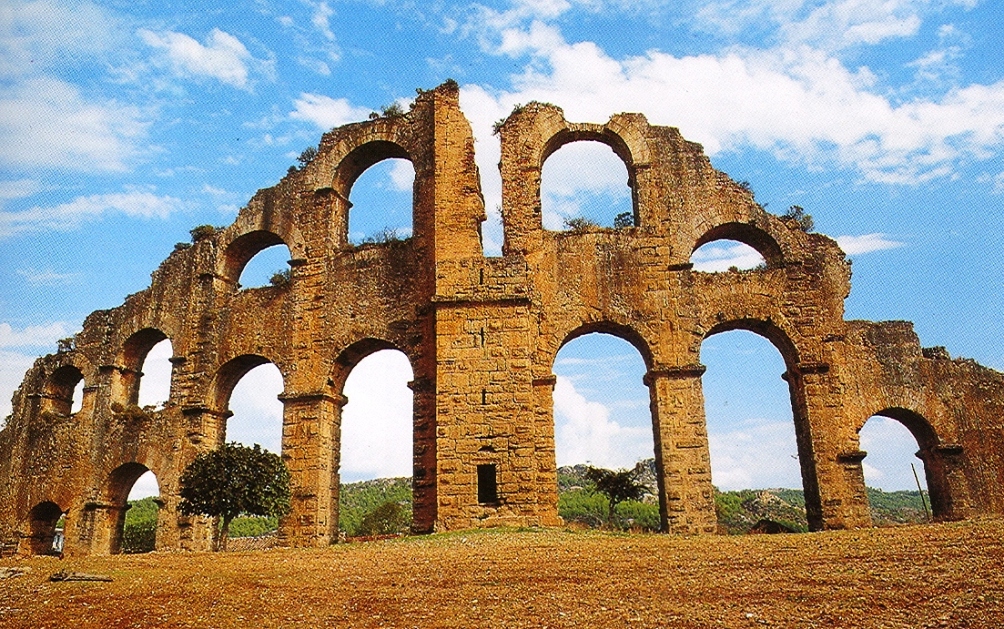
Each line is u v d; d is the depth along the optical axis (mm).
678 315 32219
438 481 28156
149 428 35469
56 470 37812
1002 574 12398
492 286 30078
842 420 31469
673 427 30672
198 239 38250
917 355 33750
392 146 36125
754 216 33906
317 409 32469
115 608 12734
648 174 34156
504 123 34781
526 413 28703
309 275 34781
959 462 32812
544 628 10352
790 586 12570
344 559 19438
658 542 21547
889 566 14000
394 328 32906
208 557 21297
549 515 29266
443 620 11086
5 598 13859
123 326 38500
